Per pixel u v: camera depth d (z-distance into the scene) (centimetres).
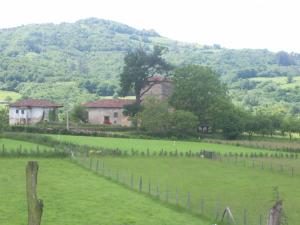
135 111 13475
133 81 13825
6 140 8781
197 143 11050
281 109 18812
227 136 13050
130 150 8594
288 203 4850
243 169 7319
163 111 12069
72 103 18200
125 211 4091
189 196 4603
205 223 3806
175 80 13675
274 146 10875
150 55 14025
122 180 5678
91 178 5694
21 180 5269
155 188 5375
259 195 5238
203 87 13250
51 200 4369
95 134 11088
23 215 3750
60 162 6825
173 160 7975
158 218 3894
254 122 13500
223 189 5556
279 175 6812
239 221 3897
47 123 12812
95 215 3903
